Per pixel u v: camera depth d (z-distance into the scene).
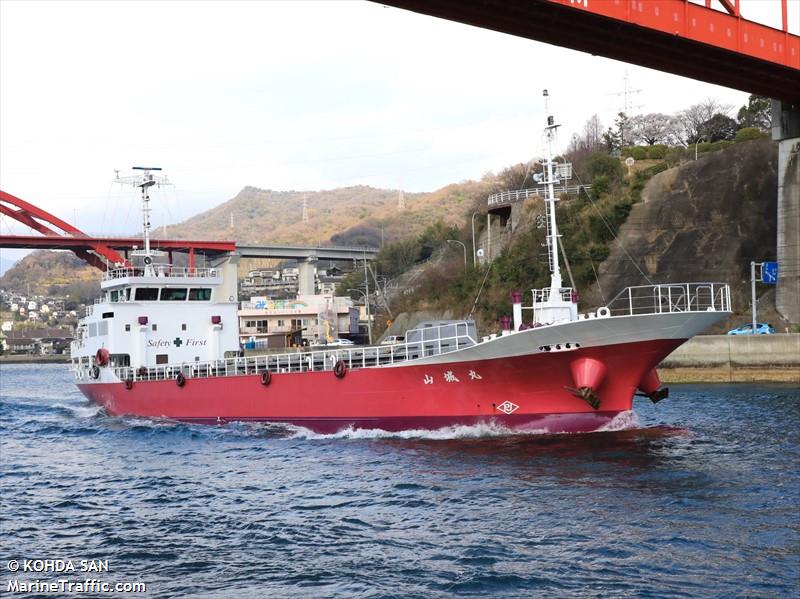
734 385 53.84
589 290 75.06
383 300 110.19
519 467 25.73
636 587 15.98
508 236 89.00
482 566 17.41
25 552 19.53
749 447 28.62
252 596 16.27
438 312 87.31
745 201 71.88
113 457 32.88
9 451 35.50
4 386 93.69
